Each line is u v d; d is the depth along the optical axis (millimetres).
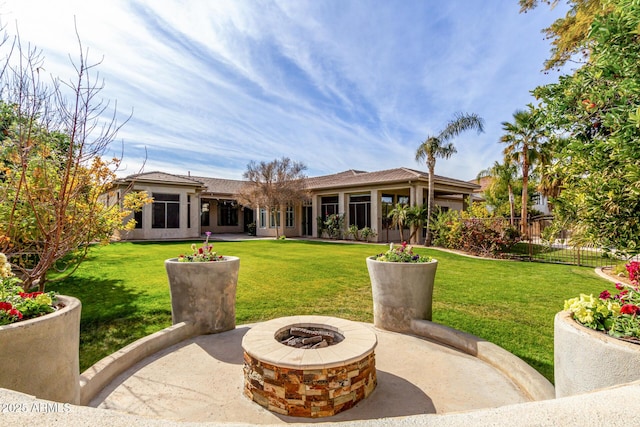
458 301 7199
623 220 2533
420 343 4777
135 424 1238
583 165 2770
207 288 5148
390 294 5242
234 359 4336
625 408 1290
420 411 3188
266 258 13703
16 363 2033
